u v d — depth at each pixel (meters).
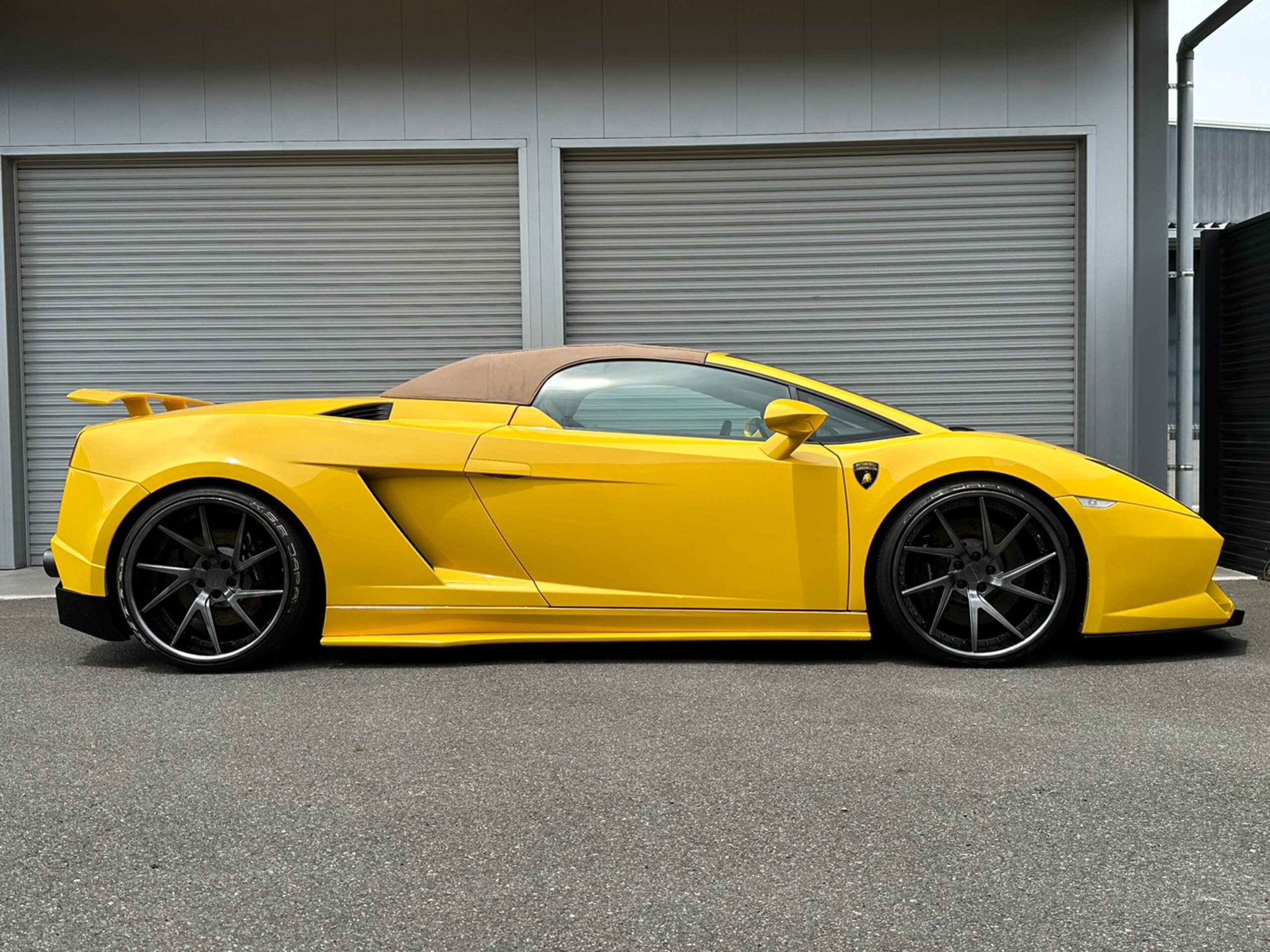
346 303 6.13
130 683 2.96
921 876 1.63
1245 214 16.72
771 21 5.96
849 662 3.14
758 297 6.13
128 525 3.11
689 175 6.11
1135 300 5.93
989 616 3.08
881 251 6.10
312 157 6.09
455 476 3.15
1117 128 5.93
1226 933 1.44
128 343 6.14
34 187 6.13
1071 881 1.61
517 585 3.15
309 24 5.97
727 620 3.13
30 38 6.00
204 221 6.12
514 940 1.44
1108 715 2.53
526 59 5.98
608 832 1.82
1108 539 3.07
